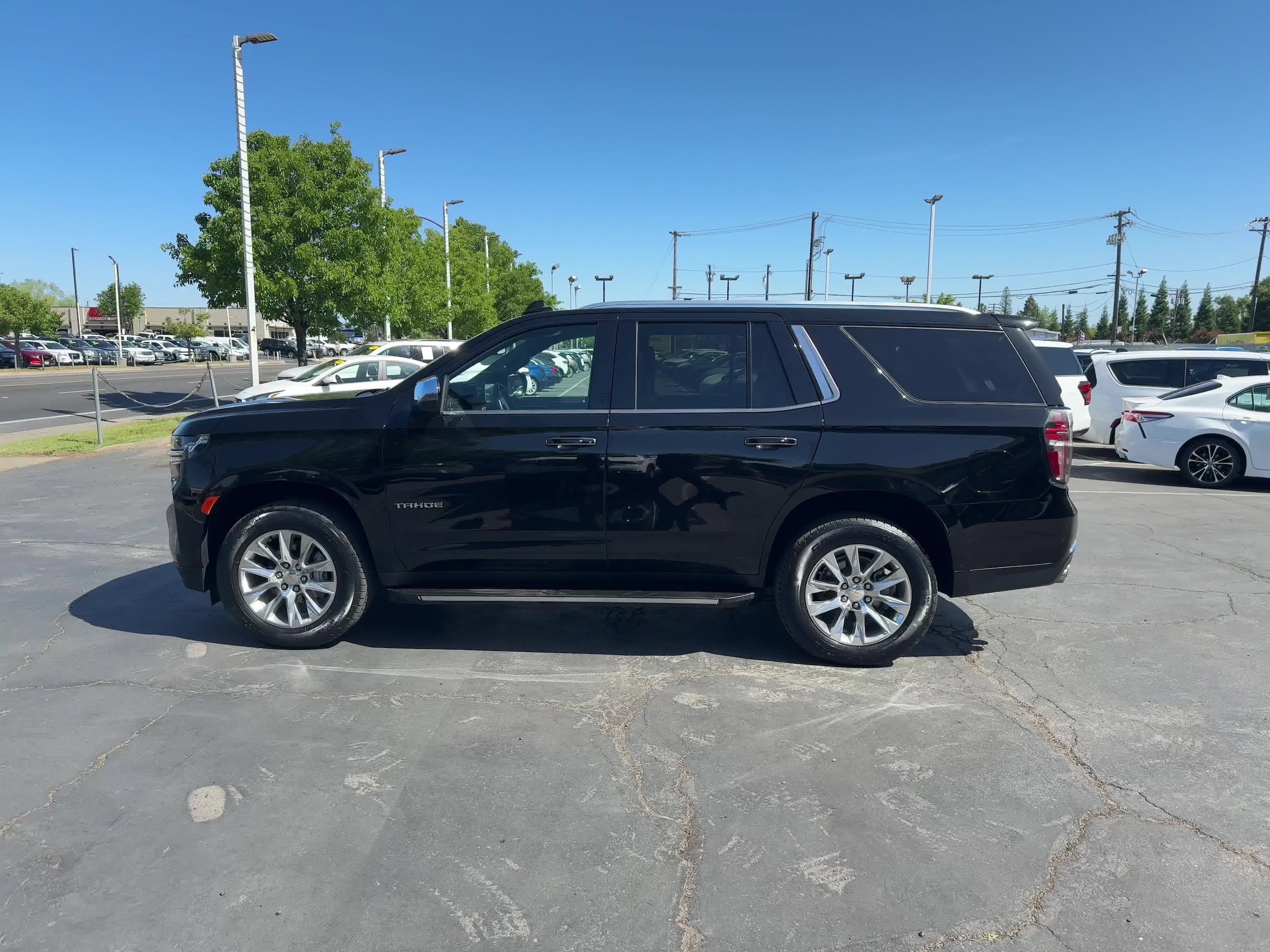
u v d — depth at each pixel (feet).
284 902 9.25
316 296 72.23
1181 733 13.26
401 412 15.67
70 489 34.68
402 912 9.09
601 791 11.51
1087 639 17.51
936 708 14.11
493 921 8.98
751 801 11.28
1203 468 36.58
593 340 15.67
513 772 12.00
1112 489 36.24
